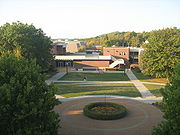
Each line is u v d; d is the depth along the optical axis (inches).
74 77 1745.8
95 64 2393.0
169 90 474.0
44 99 470.0
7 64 482.6
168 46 1489.9
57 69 2314.2
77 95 1102.4
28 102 440.8
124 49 2645.2
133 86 1359.5
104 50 2701.8
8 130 416.2
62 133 617.0
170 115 424.2
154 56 1528.1
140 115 781.3
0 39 1505.9
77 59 2407.7
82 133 618.5
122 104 934.4
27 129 411.2
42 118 465.1
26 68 480.1
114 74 1956.2
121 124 687.7
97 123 696.4
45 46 1752.0
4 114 399.9
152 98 1046.4
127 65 2647.6
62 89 1248.2
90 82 1501.0
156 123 698.8
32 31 1705.2
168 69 1469.0
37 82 482.3
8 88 414.3
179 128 392.8
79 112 816.9
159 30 3422.7
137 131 633.0
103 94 1127.0
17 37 1515.7
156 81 1571.1
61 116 768.9
